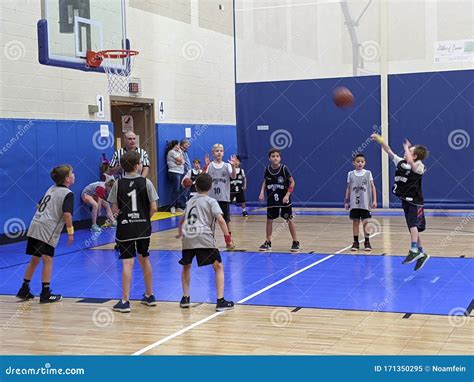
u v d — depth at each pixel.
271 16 13.12
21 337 5.00
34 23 10.66
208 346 4.66
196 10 15.34
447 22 12.14
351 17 12.66
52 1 9.37
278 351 4.50
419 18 12.29
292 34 13.02
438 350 4.45
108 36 10.77
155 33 13.81
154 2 13.76
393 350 4.47
